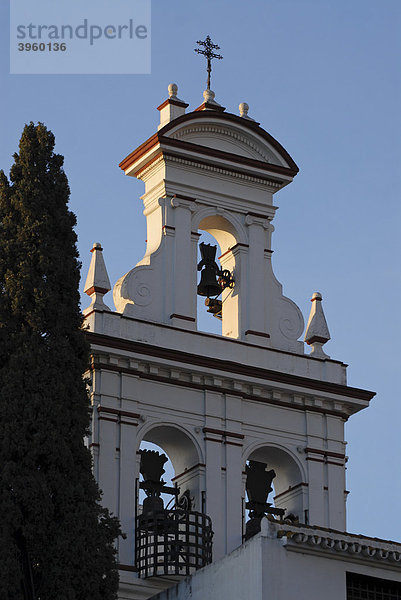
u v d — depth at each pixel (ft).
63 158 233.14
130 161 264.11
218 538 245.04
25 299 222.28
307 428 256.73
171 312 254.47
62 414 216.95
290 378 256.11
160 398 248.93
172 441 250.78
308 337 262.88
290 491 254.88
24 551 210.59
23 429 214.28
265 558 200.85
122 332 249.75
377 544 206.90
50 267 224.94
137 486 242.99
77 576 210.59
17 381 216.54
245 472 250.37
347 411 260.42
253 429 253.24
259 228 264.72
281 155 266.57
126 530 240.32
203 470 248.11
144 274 255.29
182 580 216.13
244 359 255.91
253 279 261.85
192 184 261.65
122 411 245.45
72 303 225.35
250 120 266.36
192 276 257.75
